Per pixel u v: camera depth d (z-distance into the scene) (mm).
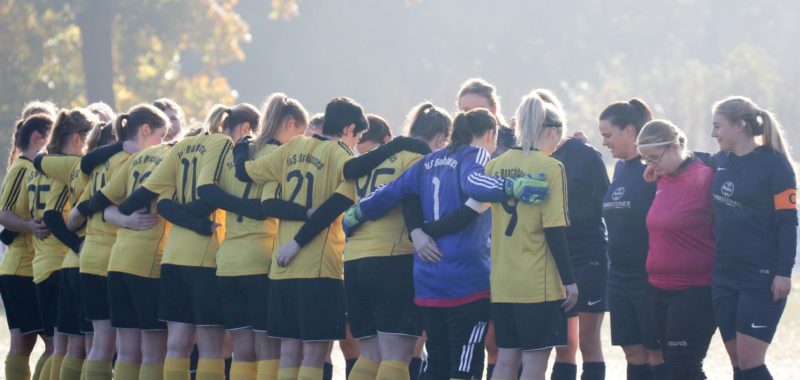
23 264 37219
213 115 33438
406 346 29656
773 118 28156
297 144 30578
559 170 27344
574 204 32656
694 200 29234
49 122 37594
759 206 27922
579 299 32688
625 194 31422
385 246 29312
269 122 31219
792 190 27734
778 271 27672
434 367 29000
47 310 36375
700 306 29406
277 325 30422
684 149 29922
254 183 31312
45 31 172125
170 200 32281
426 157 29094
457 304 28359
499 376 27969
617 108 31641
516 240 27562
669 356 29906
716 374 43188
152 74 181000
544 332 27469
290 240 30234
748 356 27938
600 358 33062
